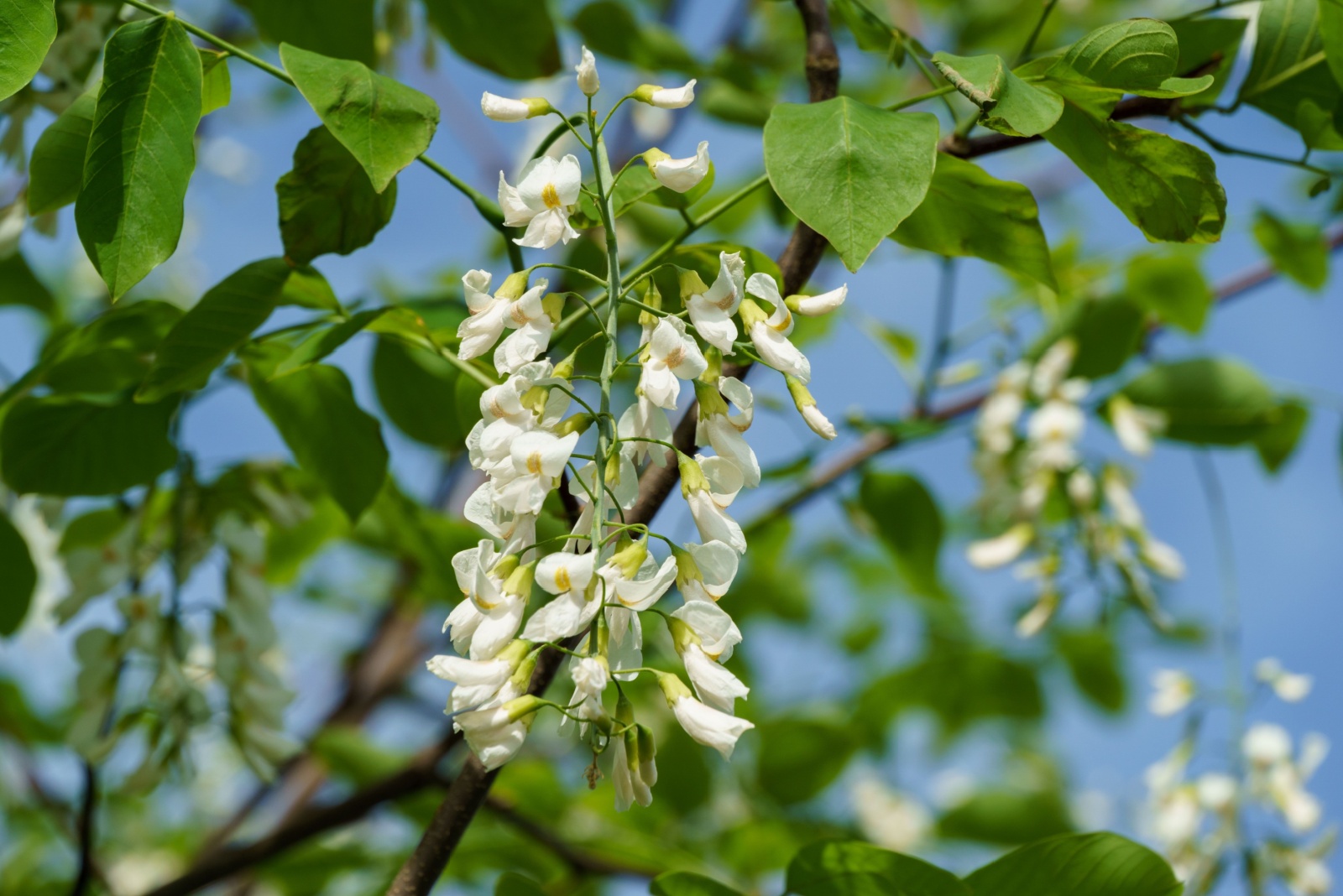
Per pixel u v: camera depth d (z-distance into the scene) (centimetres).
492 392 98
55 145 108
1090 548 166
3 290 141
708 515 98
